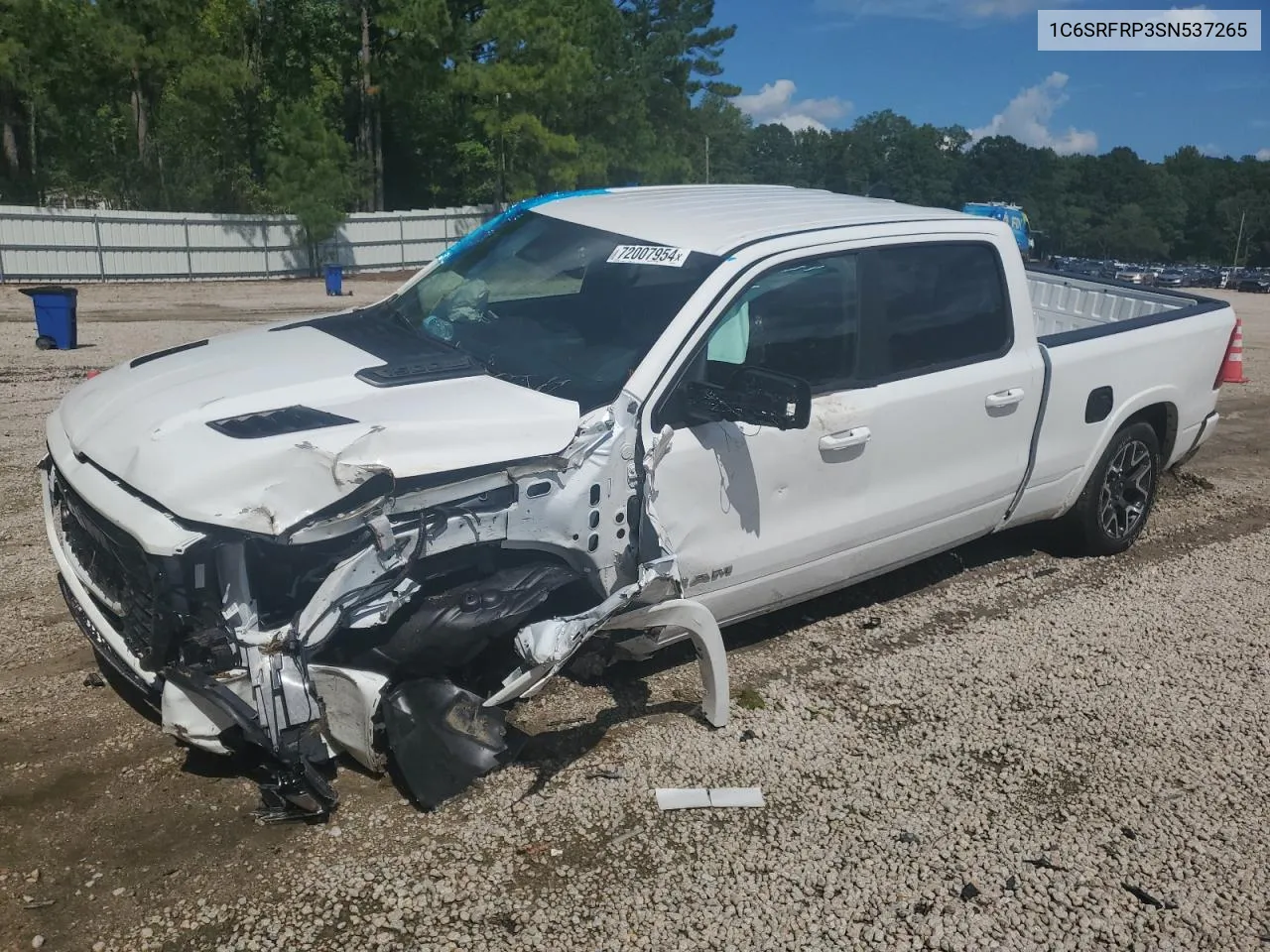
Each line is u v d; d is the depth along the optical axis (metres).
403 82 35.72
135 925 2.92
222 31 32.56
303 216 30.42
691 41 68.56
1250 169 155.88
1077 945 3.05
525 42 35.38
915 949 3.00
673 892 3.17
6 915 2.93
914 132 149.62
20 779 3.52
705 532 3.98
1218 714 4.38
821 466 4.29
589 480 3.56
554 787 3.63
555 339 4.04
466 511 3.34
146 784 3.53
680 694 4.30
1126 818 3.65
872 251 4.50
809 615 5.16
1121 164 155.00
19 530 5.86
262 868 3.16
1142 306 6.89
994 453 5.02
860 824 3.54
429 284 4.77
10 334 14.73
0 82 28.28
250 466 3.07
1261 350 15.99
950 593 5.53
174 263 28.41
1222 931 3.14
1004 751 4.03
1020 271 5.10
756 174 148.00
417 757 3.39
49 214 25.75
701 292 3.94
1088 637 5.06
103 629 3.53
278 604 3.24
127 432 3.42
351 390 3.56
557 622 3.37
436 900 3.07
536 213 4.88
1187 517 7.00
